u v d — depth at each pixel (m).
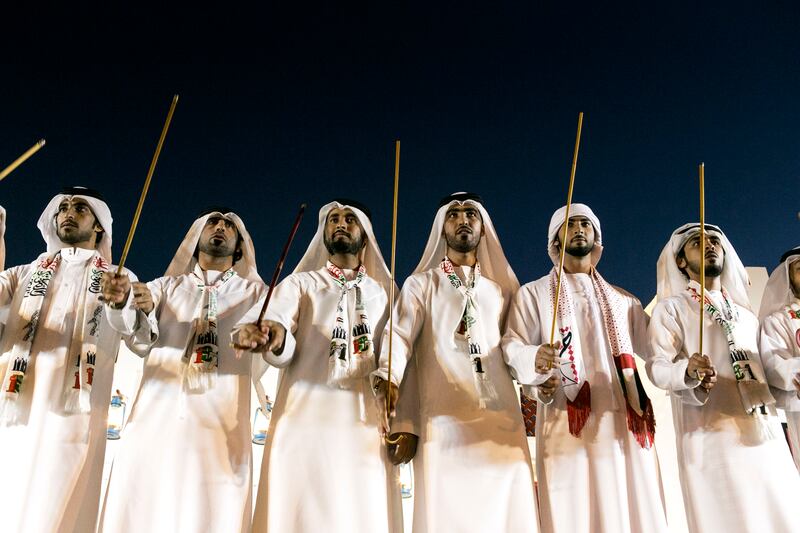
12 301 4.55
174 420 4.25
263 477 4.23
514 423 4.35
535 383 4.29
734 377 4.66
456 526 4.09
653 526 4.19
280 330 4.22
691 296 4.92
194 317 4.54
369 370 4.39
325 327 4.52
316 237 4.97
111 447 6.03
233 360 4.48
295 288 4.62
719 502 4.41
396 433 4.38
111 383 4.50
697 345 4.76
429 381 4.46
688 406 4.64
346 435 4.22
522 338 4.65
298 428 4.23
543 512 4.32
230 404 4.37
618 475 4.26
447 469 4.21
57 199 4.90
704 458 4.50
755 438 4.49
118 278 4.02
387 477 4.28
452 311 4.60
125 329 4.20
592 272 4.89
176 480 4.12
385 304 4.70
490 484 4.17
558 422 4.40
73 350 4.35
